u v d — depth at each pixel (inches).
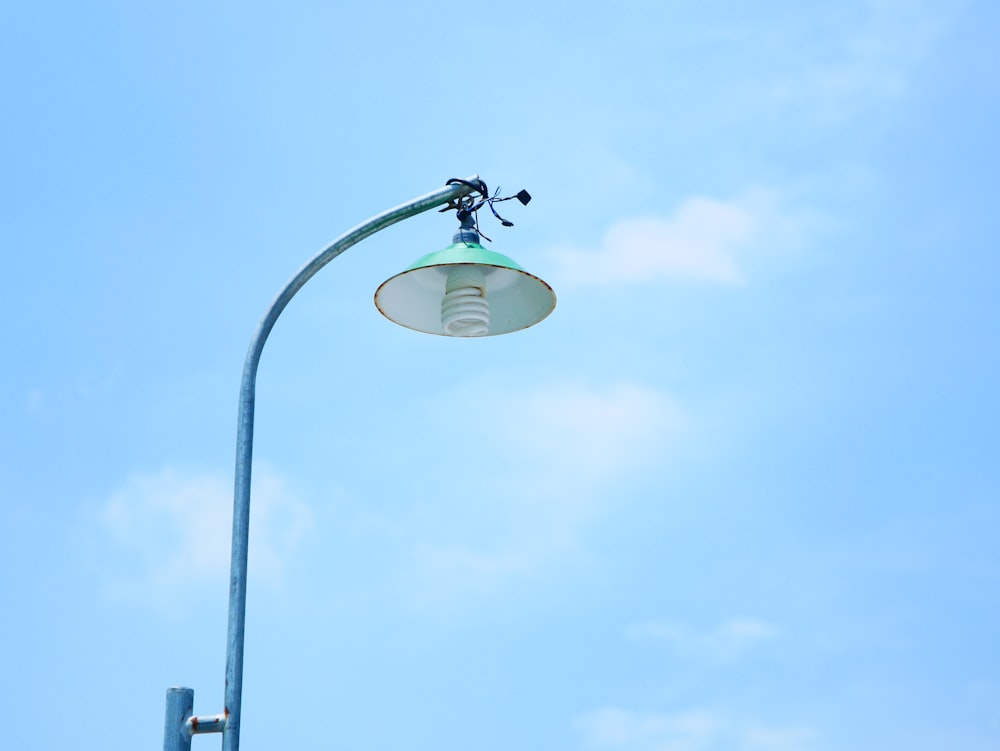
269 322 258.1
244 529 241.3
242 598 236.1
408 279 278.1
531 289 280.4
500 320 288.5
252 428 249.6
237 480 244.7
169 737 224.5
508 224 279.6
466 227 277.4
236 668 230.4
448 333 280.2
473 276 275.3
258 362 255.1
